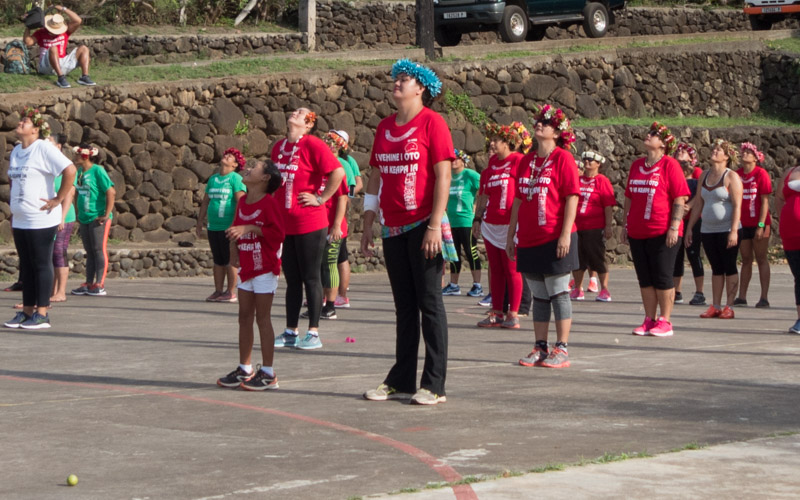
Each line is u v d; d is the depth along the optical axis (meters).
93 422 8.27
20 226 13.96
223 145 25.61
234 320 15.38
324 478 6.57
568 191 11.16
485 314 16.80
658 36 37.22
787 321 16.27
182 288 20.50
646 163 13.91
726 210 16.78
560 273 11.23
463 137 29.44
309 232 12.28
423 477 6.61
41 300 14.16
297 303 12.57
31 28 24.59
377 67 27.92
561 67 32.12
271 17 39.41
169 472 6.73
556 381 10.39
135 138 24.61
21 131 13.87
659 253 13.89
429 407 9.00
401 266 9.23
